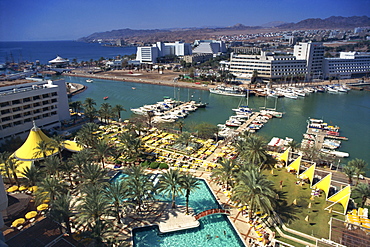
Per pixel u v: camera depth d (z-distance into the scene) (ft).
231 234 186.50
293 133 432.25
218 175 232.12
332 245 161.27
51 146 267.80
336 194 204.64
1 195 135.44
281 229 181.88
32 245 160.04
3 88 369.30
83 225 184.96
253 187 179.63
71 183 236.84
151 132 386.32
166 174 207.51
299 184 233.96
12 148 305.53
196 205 216.13
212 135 379.35
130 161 284.61
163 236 183.42
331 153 344.28
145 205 212.64
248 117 500.74
